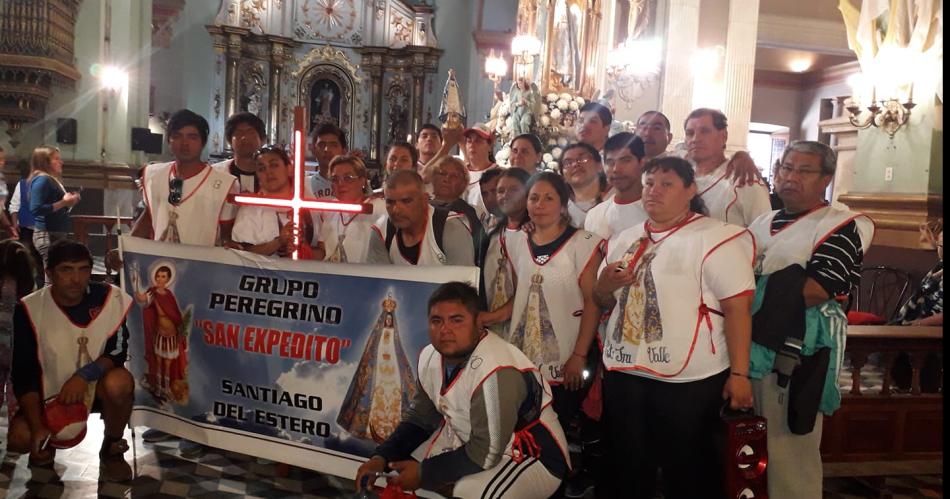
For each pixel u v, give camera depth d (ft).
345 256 12.42
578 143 12.41
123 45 37.47
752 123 49.49
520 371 8.64
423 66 54.70
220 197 13.02
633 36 30.40
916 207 21.29
